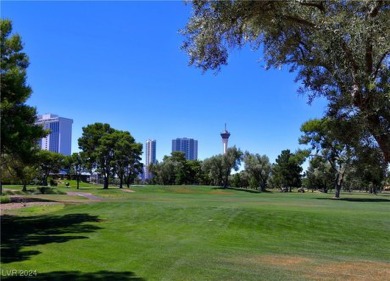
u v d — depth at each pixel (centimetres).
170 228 1792
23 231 1673
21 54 2181
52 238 1483
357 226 1930
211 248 1334
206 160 10100
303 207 3077
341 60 709
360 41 675
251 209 2522
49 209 2652
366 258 1251
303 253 1308
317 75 843
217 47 846
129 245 1343
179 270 1002
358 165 802
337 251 1374
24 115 2167
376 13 702
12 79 2066
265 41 899
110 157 8881
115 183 12075
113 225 1869
